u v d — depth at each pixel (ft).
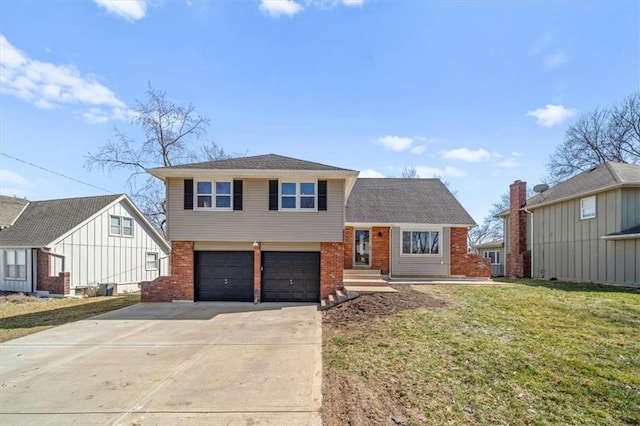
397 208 61.36
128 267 74.02
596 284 49.52
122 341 25.82
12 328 31.32
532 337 22.76
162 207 88.99
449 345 21.77
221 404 15.23
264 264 43.93
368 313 31.30
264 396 15.96
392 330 25.49
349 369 18.89
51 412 14.73
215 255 44.14
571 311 29.27
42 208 72.18
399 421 13.47
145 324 31.55
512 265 72.90
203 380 17.99
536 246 66.74
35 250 60.34
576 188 57.11
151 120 82.84
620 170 52.21
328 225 43.16
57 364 20.89
